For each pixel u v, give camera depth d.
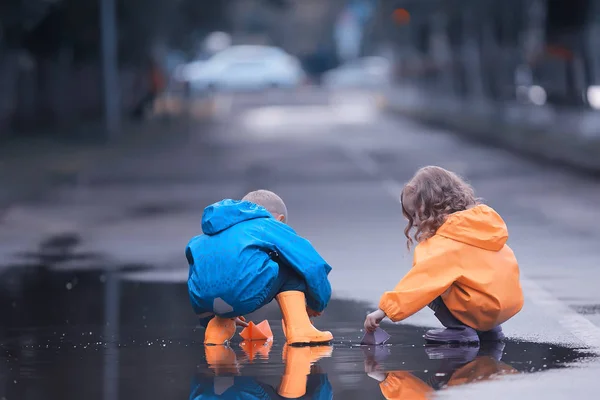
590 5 46.22
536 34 61.25
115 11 63.81
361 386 9.48
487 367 10.27
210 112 88.56
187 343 11.84
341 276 17.30
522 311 13.74
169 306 14.66
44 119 65.69
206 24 92.81
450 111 75.56
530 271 17.50
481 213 11.60
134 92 82.56
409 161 45.00
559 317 13.30
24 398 9.21
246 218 11.82
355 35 179.38
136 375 10.10
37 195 33.44
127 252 20.94
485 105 65.88
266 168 42.47
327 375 9.98
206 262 11.62
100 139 59.22
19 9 52.75
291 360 10.74
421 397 9.05
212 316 11.94
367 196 31.47
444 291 11.50
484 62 67.06
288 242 11.71
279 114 87.38
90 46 64.94
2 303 15.12
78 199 32.19
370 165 43.16
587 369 10.16
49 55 63.34
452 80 78.25
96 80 78.94
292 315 11.68
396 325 12.79
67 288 16.56
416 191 11.78
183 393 9.31
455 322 11.69
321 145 56.19
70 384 9.73
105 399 9.12
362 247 20.94
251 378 9.88
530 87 56.44
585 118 46.00
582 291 15.42
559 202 29.31
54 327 13.05
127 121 77.38
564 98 48.59
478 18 68.75
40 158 48.19
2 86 58.56
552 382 9.59
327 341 11.73
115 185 36.72
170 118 80.94
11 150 52.38
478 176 37.62
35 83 65.06
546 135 50.31
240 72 113.06
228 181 37.25
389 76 109.69
